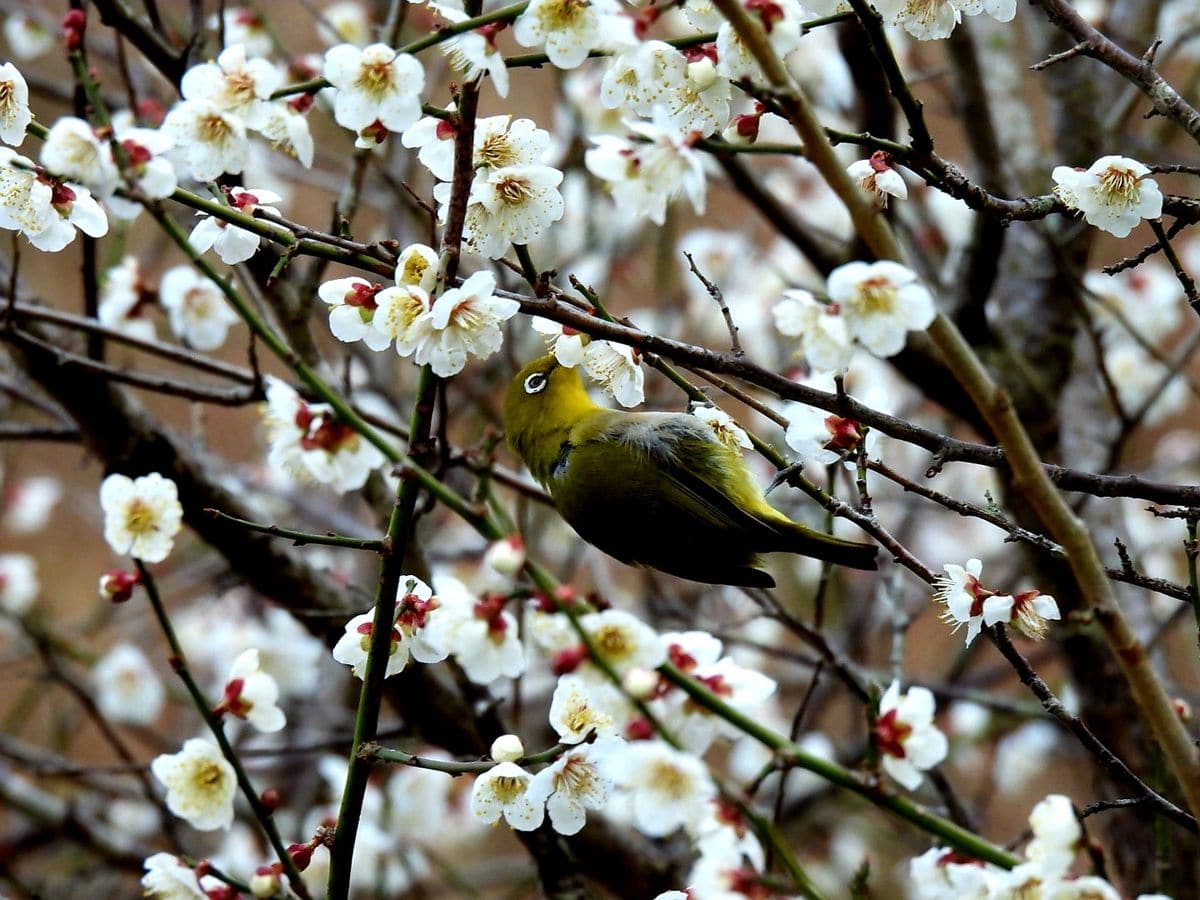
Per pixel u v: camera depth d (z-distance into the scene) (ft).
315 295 30.83
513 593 16.55
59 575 61.26
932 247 41.75
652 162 16.76
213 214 18.38
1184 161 38.45
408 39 43.62
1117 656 14.52
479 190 19.13
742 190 35.04
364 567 41.65
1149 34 40.96
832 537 25.66
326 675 43.19
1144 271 44.01
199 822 18.94
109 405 30.14
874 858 44.98
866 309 15.43
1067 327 36.99
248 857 39.96
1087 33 20.61
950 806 28.66
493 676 16.56
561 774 17.34
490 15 17.94
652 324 45.70
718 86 18.89
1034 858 14.66
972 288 33.45
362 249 19.03
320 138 47.96
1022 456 14.64
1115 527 36.40
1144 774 32.50
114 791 40.42
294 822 39.68
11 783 40.32
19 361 30.25
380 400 40.96
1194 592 18.74
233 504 30.60
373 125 19.07
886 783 14.92
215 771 19.10
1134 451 46.01
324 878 33.91
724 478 27.35
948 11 20.15
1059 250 32.42
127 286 33.17
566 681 17.63
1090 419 37.78
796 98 15.11
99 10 28.22
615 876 32.58
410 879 36.35
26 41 42.42
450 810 41.42
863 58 30.63
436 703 30.53
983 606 19.40
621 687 14.21
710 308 46.32
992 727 42.75
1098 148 37.40
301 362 16.93
